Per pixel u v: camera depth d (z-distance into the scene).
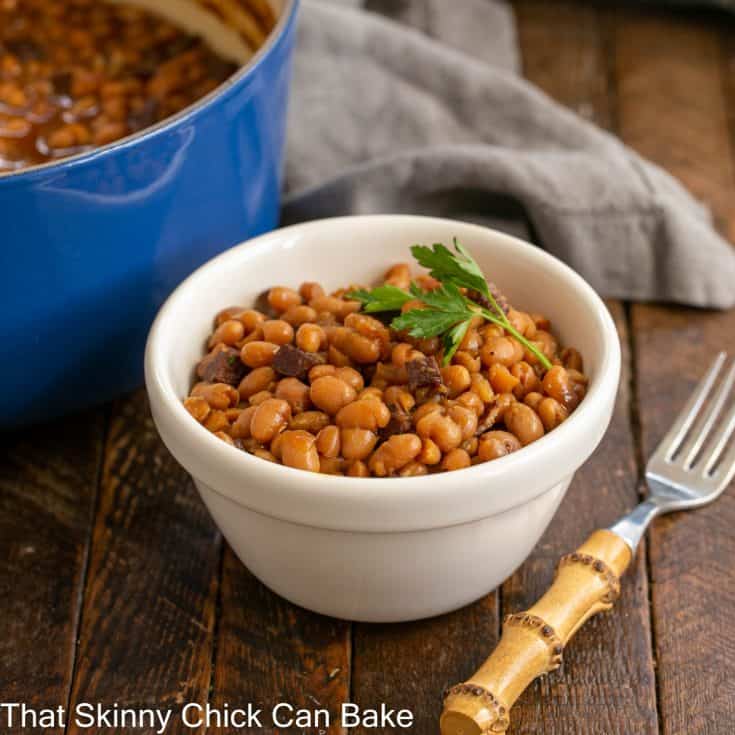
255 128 0.66
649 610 0.63
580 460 0.59
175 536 0.66
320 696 0.61
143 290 0.66
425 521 0.58
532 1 0.89
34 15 0.75
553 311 0.65
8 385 0.66
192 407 0.61
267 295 0.66
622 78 0.85
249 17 0.72
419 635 0.62
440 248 0.62
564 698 0.61
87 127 0.71
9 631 0.63
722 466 0.66
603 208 0.73
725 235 0.77
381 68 0.79
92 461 0.68
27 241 0.62
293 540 0.59
